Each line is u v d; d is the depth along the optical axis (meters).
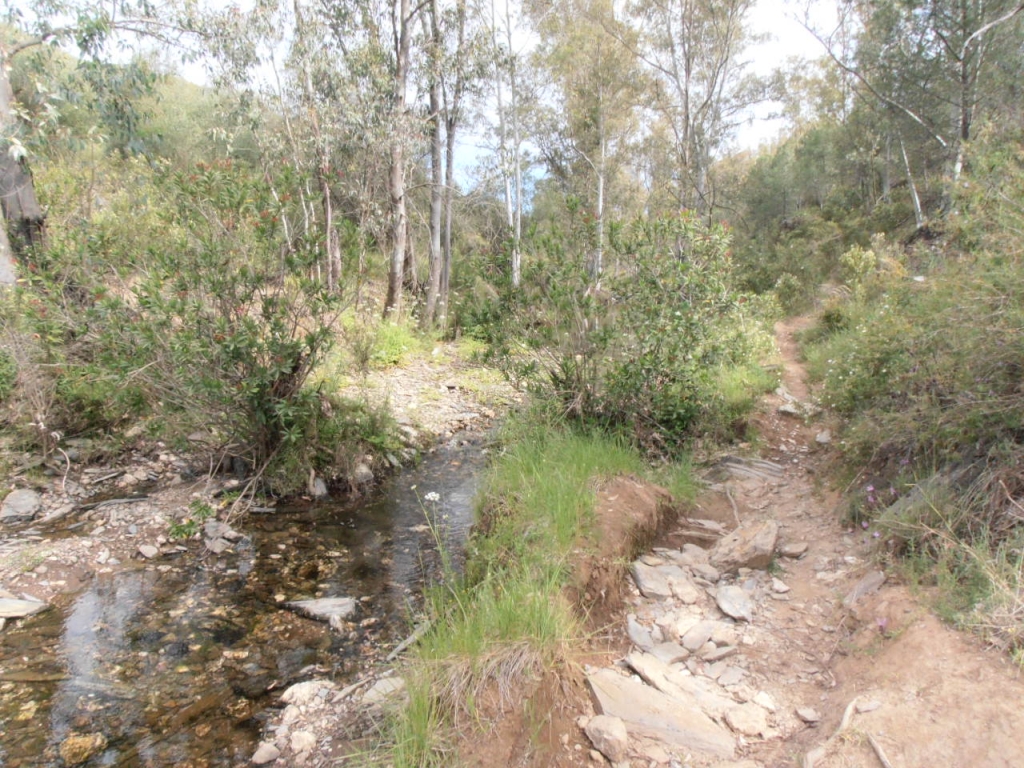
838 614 3.73
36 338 6.46
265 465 6.65
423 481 7.33
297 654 4.06
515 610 3.35
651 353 6.40
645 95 22.70
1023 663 2.63
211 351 5.79
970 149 5.17
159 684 3.75
